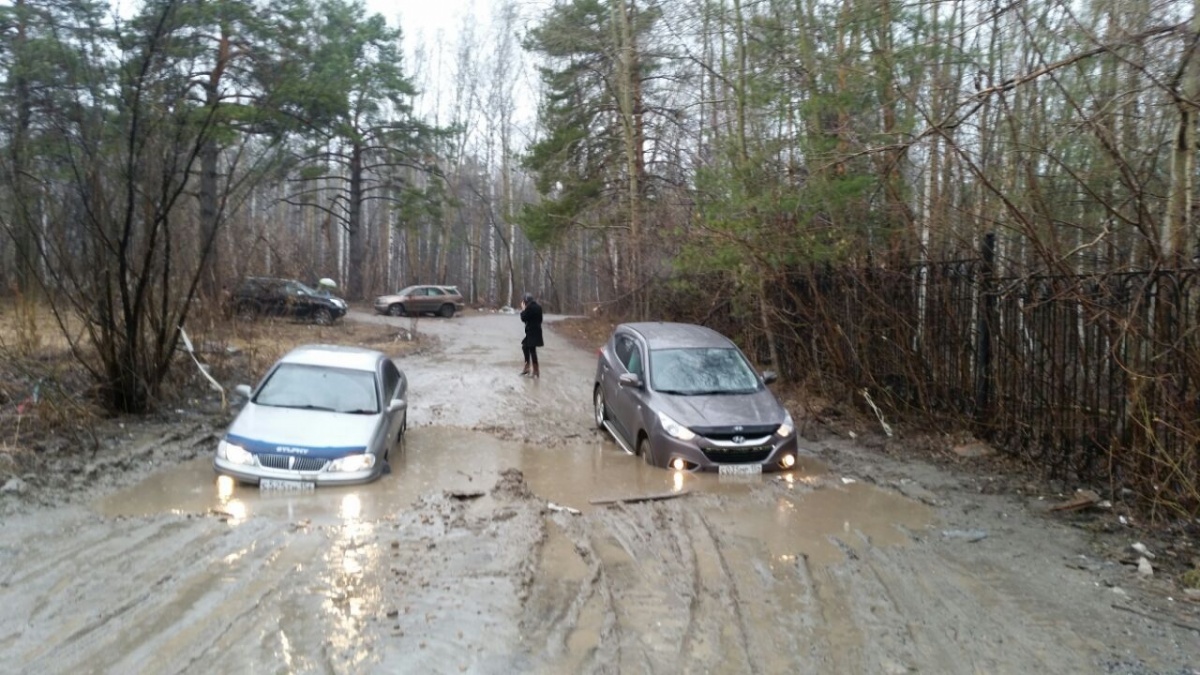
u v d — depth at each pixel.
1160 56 8.45
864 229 11.45
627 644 4.61
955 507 7.74
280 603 4.95
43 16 10.44
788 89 12.14
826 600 5.38
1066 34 8.36
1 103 10.88
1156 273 7.04
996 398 9.56
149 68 10.65
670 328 11.34
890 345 11.48
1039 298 8.62
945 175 11.33
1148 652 4.70
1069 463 8.48
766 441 8.92
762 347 16.03
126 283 10.71
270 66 17.41
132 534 6.24
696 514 7.35
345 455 7.88
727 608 5.19
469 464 9.12
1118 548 6.57
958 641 4.79
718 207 12.60
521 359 21.08
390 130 39.47
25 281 11.30
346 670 4.13
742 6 14.40
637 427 9.67
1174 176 7.55
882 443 10.54
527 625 4.80
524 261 68.62
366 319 34.38
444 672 4.16
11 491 7.16
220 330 14.26
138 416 10.96
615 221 26.11
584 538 6.57
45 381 10.06
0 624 4.57
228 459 7.79
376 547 6.08
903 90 9.88
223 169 22.05
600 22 24.23
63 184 10.87
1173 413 6.92
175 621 4.65
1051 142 9.50
